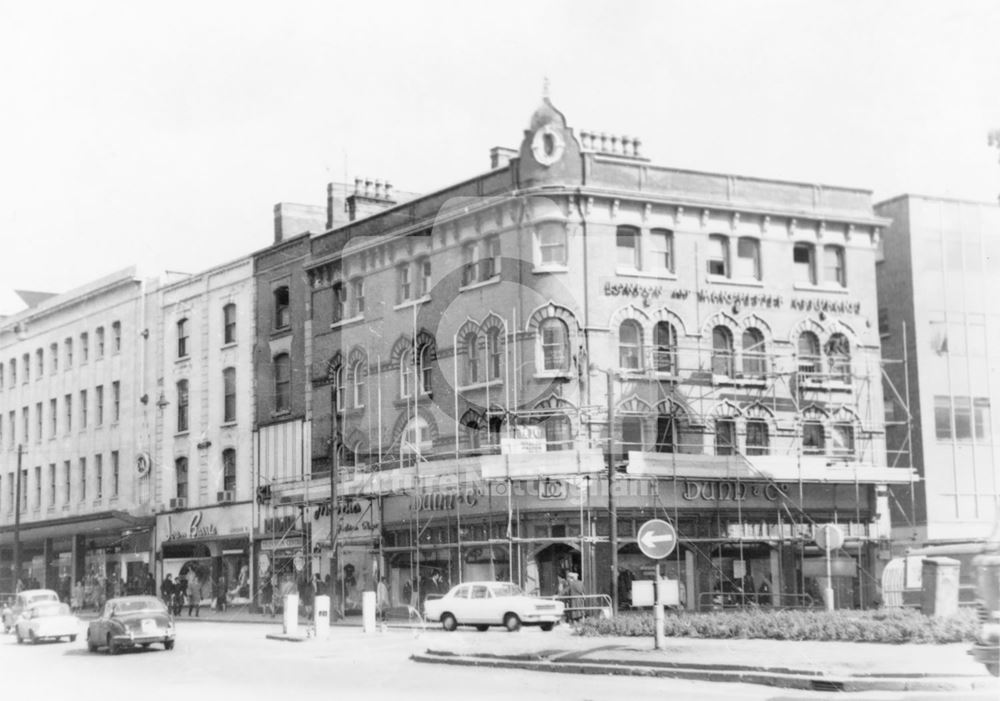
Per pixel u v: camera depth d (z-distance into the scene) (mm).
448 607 34250
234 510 53250
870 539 42438
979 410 46406
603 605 37688
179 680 23000
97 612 57312
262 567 51344
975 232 47031
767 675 18703
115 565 60812
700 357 41469
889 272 47188
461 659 24203
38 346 69688
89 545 63594
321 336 49344
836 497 42219
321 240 49781
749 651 21734
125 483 60500
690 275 41781
